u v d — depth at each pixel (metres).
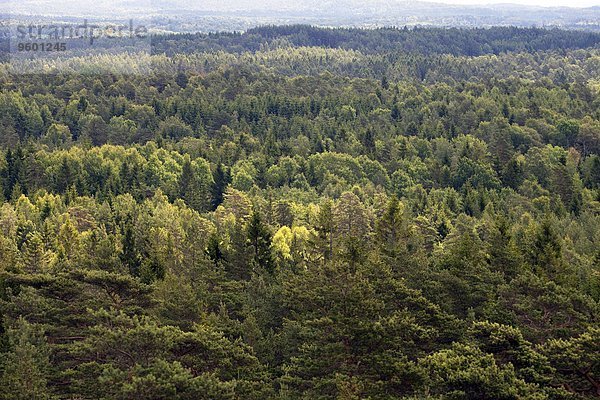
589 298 40.81
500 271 51.66
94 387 30.97
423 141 165.88
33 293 40.19
